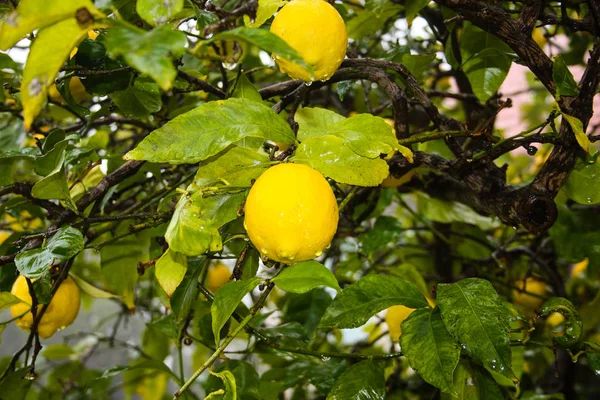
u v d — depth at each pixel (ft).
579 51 3.01
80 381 3.71
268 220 1.47
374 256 3.81
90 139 2.99
